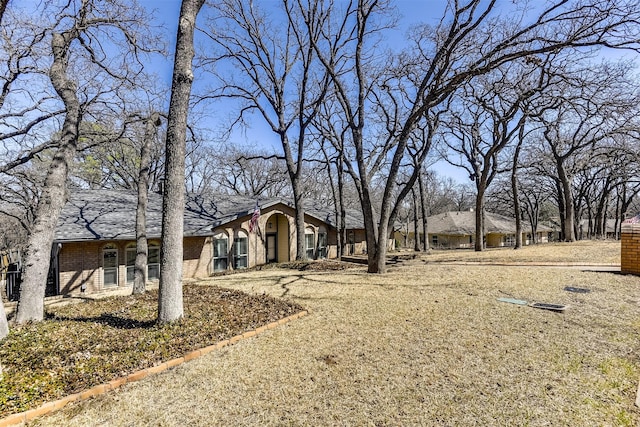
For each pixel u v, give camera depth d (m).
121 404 3.94
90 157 25.44
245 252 19.77
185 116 6.58
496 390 4.00
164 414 3.76
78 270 13.36
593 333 5.60
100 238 13.28
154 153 26.61
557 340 5.35
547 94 12.56
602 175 32.53
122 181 30.86
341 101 15.59
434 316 6.81
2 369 4.46
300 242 18.72
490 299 7.92
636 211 45.25
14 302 11.94
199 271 16.98
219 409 3.84
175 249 6.56
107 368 4.64
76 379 4.33
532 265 12.57
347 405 3.83
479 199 19.92
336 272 13.89
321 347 5.48
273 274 14.23
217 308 7.66
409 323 6.45
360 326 6.41
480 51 11.48
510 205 39.44
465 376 4.36
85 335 5.93
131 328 6.32
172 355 5.12
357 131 13.09
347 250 26.42
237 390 4.23
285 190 44.09
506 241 39.94
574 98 11.59
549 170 27.97
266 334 6.15
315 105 18.14
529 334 5.65
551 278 9.86
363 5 12.48
